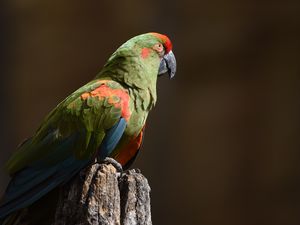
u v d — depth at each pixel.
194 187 20.86
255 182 20.42
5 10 21.34
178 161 20.94
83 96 8.58
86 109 8.48
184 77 20.98
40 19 21.44
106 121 8.51
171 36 20.92
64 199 7.81
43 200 8.35
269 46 20.34
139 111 8.95
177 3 20.89
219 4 20.59
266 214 20.31
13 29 21.48
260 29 20.36
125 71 9.04
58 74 21.56
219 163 20.69
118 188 7.50
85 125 8.45
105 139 8.52
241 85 20.62
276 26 20.23
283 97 20.27
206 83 20.89
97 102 8.53
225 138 20.67
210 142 20.78
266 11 20.25
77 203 7.52
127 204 7.46
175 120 20.98
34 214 8.34
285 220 20.14
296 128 20.11
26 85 21.67
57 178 8.28
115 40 21.23
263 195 20.36
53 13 21.34
